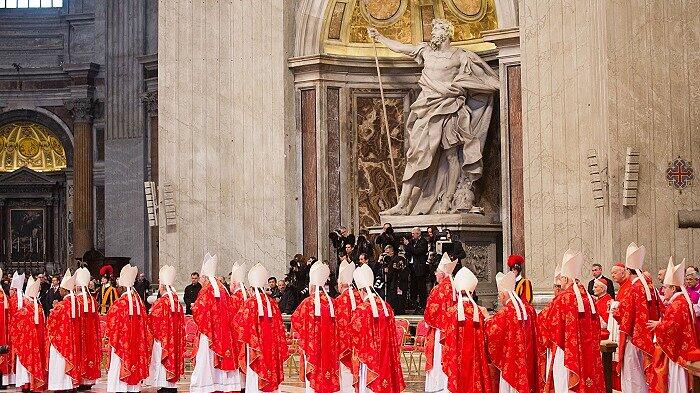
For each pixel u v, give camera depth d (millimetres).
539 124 29344
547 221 29156
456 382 19422
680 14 27391
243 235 33812
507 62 31391
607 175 27391
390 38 35031
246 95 33969
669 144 27297
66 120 51594
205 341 22625
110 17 48969
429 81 32812
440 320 20141
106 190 48594
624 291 19469
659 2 27438
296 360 29078
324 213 33625
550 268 29078
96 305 25141
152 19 48281
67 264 51812
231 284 22562
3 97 51875
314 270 21250
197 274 31438
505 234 31219
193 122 34406
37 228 52594
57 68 51281
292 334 26391
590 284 24688
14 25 52094
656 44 27406
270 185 33625
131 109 48281
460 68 32812
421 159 32812
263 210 33625
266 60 33781
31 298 24719
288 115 33812
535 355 19609
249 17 34000
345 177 34031
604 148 27625
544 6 29312
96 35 51438
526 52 29578
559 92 29062
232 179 34000
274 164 33625
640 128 27297
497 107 33125
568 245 28812
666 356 19016
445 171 33219
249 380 21984
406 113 34750
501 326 19359
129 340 23344
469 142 32656
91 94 50812
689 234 27125
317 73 33625
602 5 27484
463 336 19453
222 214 34062
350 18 34594
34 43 52188
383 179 34562
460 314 19469
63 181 52344
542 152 29297
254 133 33844
